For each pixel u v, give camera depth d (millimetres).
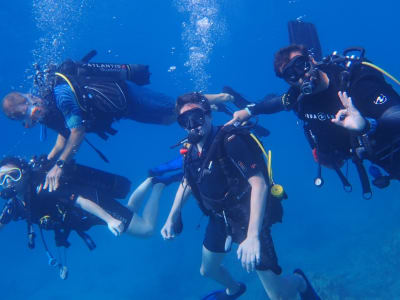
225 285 4707
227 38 34344
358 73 2619
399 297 7766
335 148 3029
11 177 4332
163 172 5637
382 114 2416
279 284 3766
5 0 19906
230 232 3266
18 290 17844
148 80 5082
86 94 4230
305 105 2895
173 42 30812
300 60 2732
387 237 10508
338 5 41906
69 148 4133
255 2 30594
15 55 25578
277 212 3297
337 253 11109
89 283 15695
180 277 13398
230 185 3049
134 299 13023
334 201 15938
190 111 2998
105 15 25125
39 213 4504
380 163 2658
